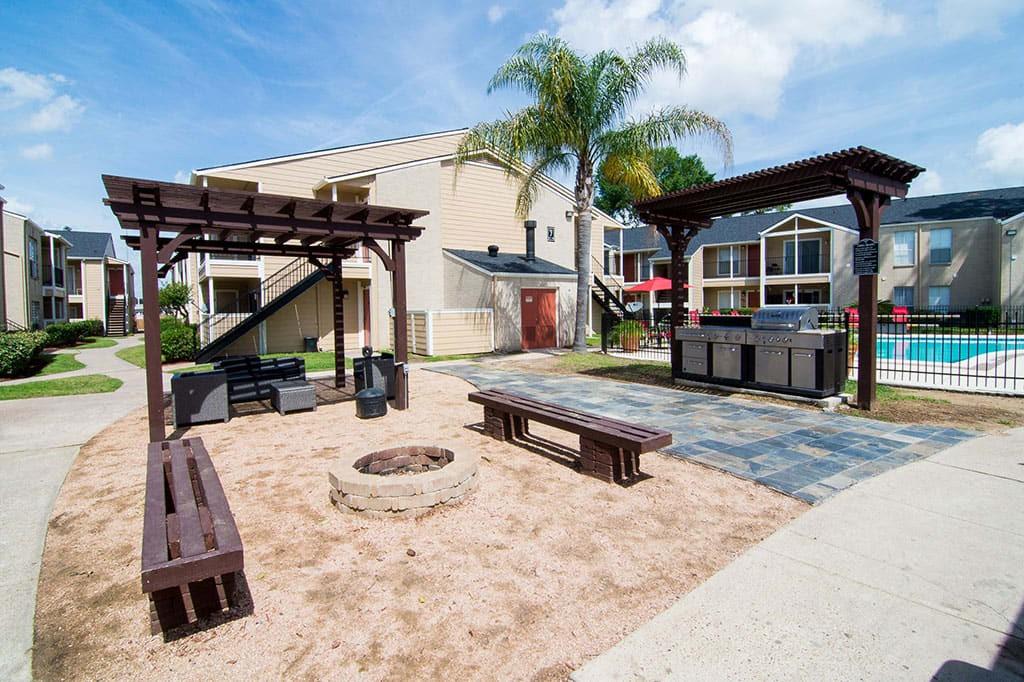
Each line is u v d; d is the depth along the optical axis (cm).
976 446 546
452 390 957
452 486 409
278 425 707
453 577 311
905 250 2517
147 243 611
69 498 457
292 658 244
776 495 426
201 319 1908
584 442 481
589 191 1442
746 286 3117
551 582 305
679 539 355
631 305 2756
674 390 893
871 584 293
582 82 1320
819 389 739
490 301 1703
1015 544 335
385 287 1825
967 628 253
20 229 2273
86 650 253
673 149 1628
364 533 370
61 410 850
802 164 706
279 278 1733
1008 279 2247
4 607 292
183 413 704
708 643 247
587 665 235
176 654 248
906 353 1432
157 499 320
